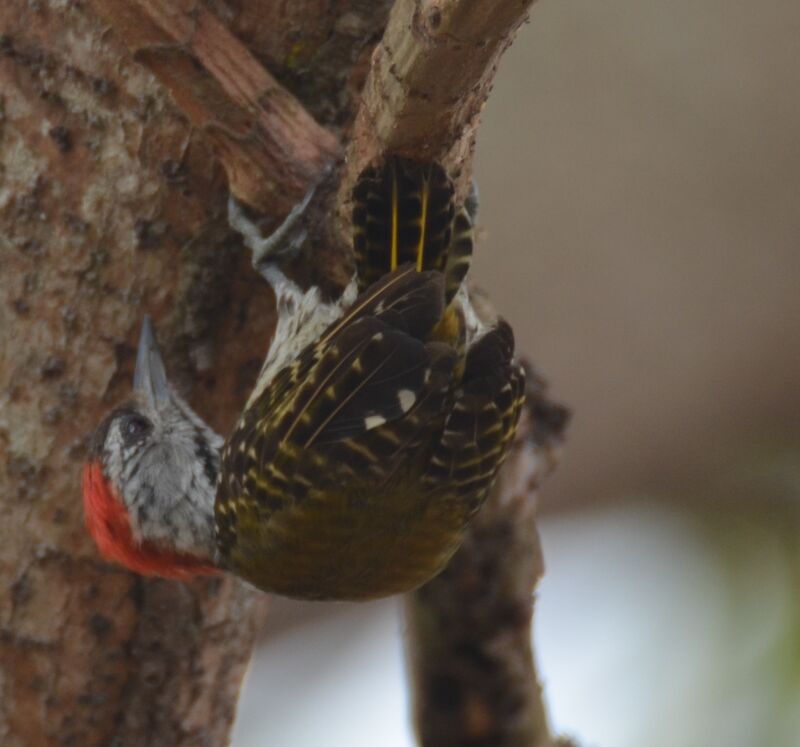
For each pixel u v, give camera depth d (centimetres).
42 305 1130
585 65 1602
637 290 1645
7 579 1180
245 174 1036
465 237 1009
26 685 1200
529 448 1177
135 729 1223
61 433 1154
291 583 1066
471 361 1018
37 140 1100
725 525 1752
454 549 1066
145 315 1129
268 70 1048
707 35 1594
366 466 987
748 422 1722
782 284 1644
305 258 1066
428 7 850
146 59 1002
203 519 1138
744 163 1617
